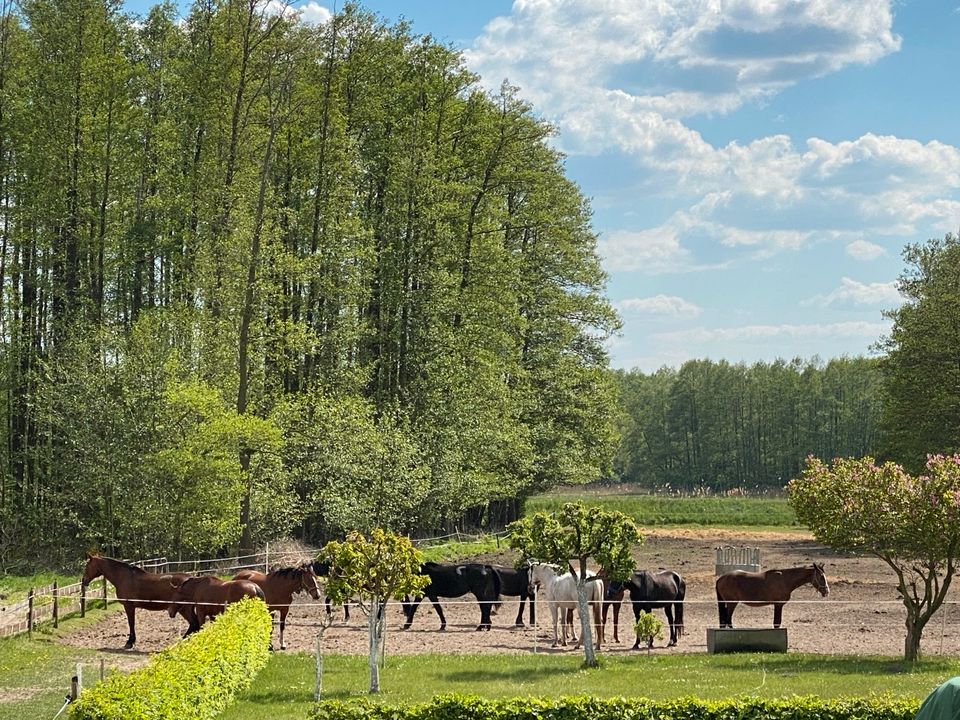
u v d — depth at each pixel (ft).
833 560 170.50
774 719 55.31
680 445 500.33
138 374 140.15
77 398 141.49
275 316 159.22
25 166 155.43
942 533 80.07
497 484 185.88
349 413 153.48
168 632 97.96
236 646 68.18
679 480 506.07
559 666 80.43
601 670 77.92
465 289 188.14
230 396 148.05
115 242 163.12
